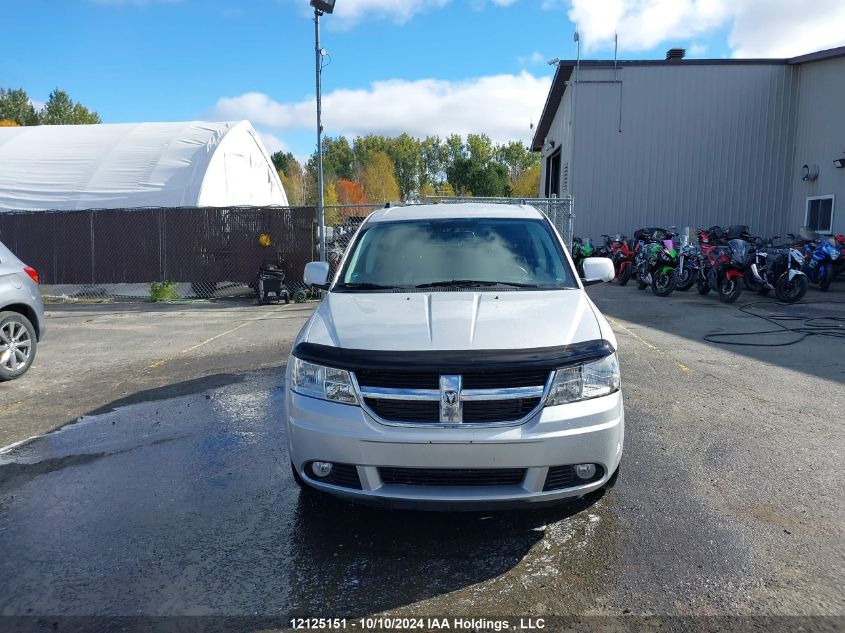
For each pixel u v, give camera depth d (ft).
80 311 43.68
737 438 16.44
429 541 11.73
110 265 50.24
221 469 15.21
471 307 12.62
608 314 36.68
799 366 23.75
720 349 26.76
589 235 62.95
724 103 61.41
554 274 14.73
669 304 40.57
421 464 10.57
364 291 14.29
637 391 20.72
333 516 12.75
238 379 23.59
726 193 62.28
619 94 61.67
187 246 49.26
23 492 14.08
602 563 10.81
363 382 10.94
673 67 61.31
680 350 26.63
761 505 12.75
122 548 11.61
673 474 14.26
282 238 48.34
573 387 10.91
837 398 19.76
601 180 62.49
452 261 15.11
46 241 50.80
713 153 61.93
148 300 49.01
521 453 10.49
